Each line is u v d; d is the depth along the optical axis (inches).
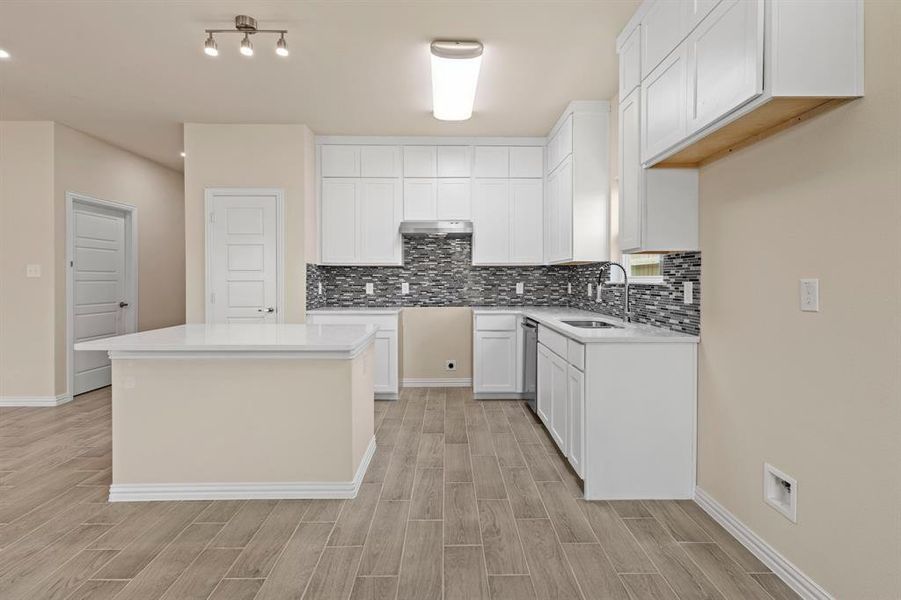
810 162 69.1
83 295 197.9
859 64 60.9
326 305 216.5
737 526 87.6
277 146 182.7
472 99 148.4
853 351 62.4
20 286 180.9
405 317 209.5
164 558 82.0
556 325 127.2
